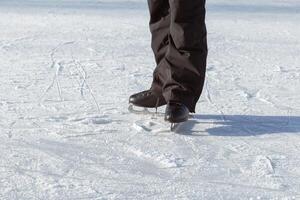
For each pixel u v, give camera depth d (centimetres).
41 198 309
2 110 465
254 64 672
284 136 419
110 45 756
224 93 536
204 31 408
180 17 399
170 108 408
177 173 347
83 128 425
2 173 341
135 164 360
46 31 852
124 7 1140
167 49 421
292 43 816
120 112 464
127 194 317
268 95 534
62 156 371
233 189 326
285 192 323
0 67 616
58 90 530
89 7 1131
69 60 659
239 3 1264
